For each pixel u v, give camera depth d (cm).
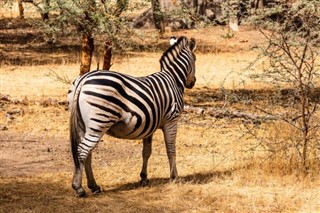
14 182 1558
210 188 1520
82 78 1388
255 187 1548
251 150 1795
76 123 1376
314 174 1641
